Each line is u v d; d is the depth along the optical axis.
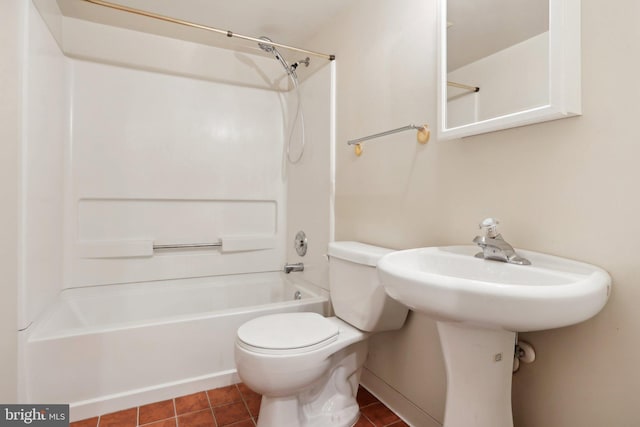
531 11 1.00
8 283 1.34
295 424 1.31
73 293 2.03
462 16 1.22
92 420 1.48
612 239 0.85
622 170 0.83
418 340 1.45
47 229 1.69
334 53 2.05
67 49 2.04
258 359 1.21
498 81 1.09
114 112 2.16
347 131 1.93
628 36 0.82
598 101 0.88
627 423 0.83
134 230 2.24
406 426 1.47
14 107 1.33
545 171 1.00
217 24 2.15
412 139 1.47
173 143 2.33
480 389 0.96
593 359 0.89
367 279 1.45
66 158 2.03
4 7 1.32
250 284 2.49
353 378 1.54
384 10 1.64
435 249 1.21
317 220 2.21
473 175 1.21
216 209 2.49
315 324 1.44
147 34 2.25
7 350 1.33
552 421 0.99
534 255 1.00
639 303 0.80
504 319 0.72
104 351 1.53
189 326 1.69
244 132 2.56
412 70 1.47
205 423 1.47
